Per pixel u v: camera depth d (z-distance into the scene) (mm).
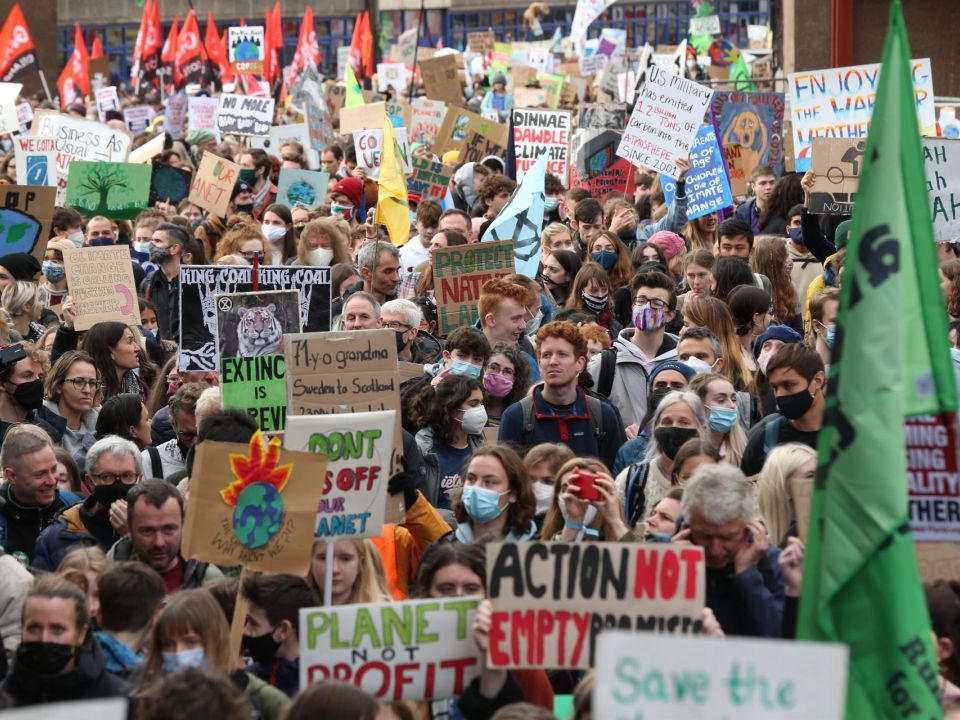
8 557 10055
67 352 14055
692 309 14242
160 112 47125
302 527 9102
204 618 8180
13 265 17469
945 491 7914
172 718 6555
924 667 6812
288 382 10859
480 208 24344
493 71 53031
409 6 83125
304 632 8289
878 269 7000
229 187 23766
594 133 26516
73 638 8062
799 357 11852
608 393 14336
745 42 78375
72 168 23031
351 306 13797
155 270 19281
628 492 11445
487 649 8062
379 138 26422
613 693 5578
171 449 13039
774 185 22266
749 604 8664
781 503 10438
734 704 5539
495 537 9680
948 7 35375
